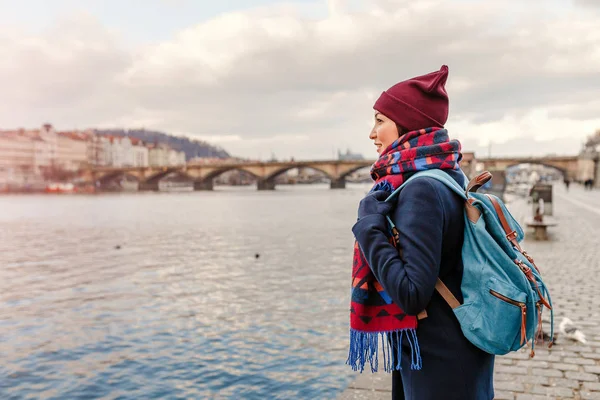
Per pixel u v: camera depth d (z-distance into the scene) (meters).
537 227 14.71
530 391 3.88
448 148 1.68
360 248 1.64
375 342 1.63
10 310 10.66
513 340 1.53
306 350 7.20
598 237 15.30
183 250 19.39
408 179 1.66
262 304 10.06
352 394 3.88
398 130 1.79
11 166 147.00
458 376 1.57
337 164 110.56
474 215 1.61
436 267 1.51
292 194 93.50
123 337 8.41
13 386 6.59
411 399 1.65
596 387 3.94
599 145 88.31
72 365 7.22
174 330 8.61
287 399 5.65
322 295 10.62
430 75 1.77
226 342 7.78
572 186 79.38
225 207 52.94
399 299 1.49
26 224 35.59
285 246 19.50
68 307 10.80
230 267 14.96
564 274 9.28
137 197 94.06
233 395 5.90
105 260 17.50
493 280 1.54
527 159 88.19
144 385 6.38
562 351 4.82
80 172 140.75
